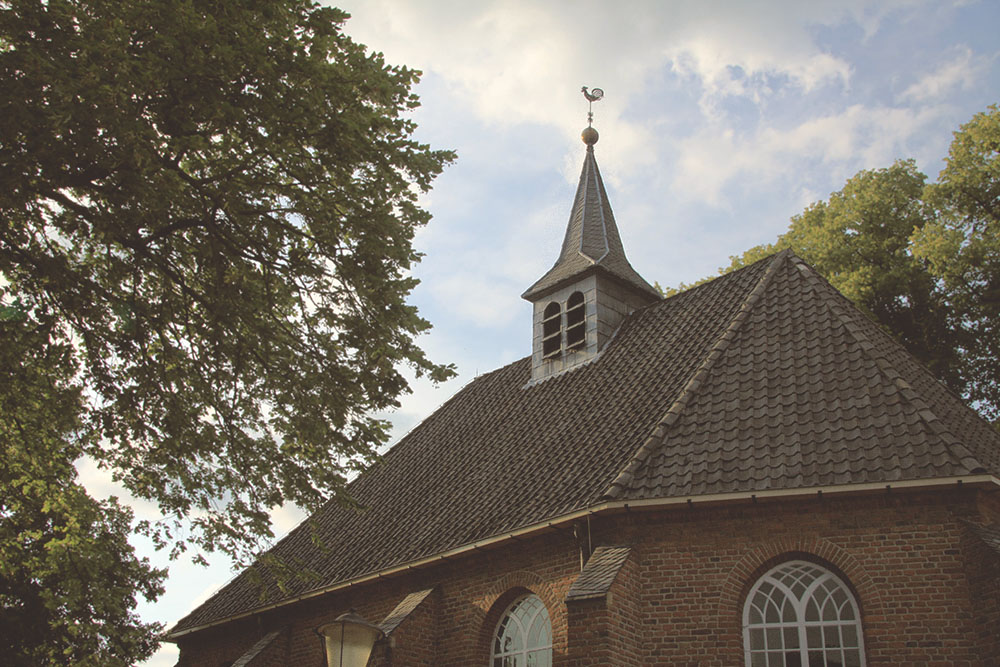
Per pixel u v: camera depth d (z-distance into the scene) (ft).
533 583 54.75
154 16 36.88
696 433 52.54
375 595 65.21
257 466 48.26
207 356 46.96
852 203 100.94
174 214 43.16
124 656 61.72
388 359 46.24
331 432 47.01
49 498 51.93
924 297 94.48
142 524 57.88
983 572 42.96
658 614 47.65
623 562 47.73
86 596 56.59
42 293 43.78
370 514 76.43
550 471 60.23
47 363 43.91
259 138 41.75
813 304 60.75
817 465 47.50
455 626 58.13
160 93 38.68
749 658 46.44
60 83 34.12
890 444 47.32
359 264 44.78
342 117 41.55
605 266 79.87
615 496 49.32
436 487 72.28
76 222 41.45
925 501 46.24
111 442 48.29
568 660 45.27
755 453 49.62
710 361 57.98
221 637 80.12
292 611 72.28
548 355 80.64
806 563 47.50
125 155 37.32
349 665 40.37
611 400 65.51
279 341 46.03
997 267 89.71
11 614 64.59
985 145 94.73
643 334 74.43
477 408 84.74
